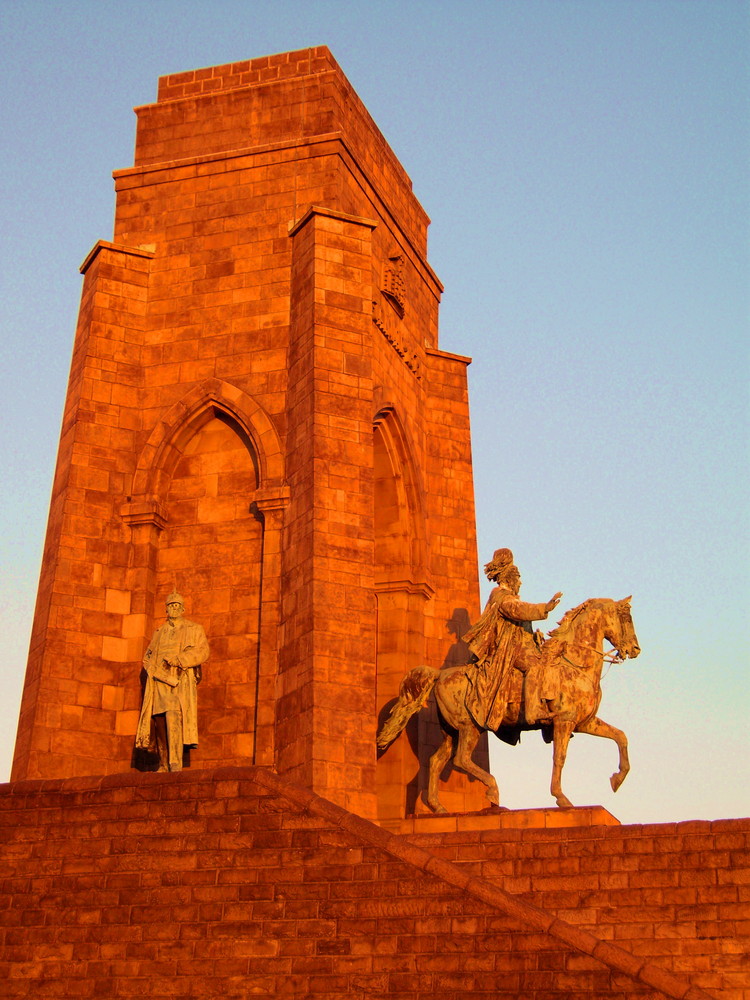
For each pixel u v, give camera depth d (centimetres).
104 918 2514
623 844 2494
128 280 3700
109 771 3275
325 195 3675
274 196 3709
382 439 3812
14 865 2633
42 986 2481
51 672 3284
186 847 2542
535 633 3136
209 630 3381
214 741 3275
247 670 3316
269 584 3309
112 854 2588
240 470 3509
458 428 4069
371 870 2391
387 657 3712
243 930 2420
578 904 2456
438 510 3950
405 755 3591
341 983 2312
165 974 2428
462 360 4144
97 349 3606
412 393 3969
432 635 3803
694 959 2330
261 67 3922
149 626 3412
